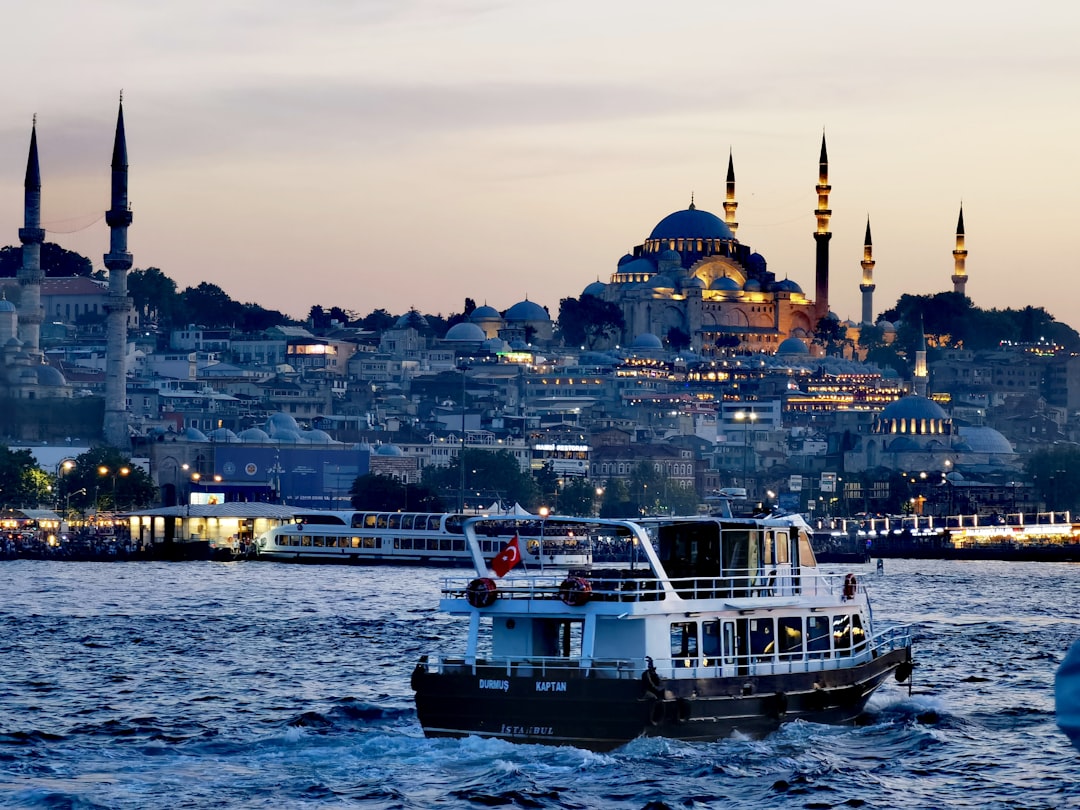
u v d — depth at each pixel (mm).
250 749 98938
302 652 153500
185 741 101938
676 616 94000
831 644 103125
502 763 90375
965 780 92062
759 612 98125
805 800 86062
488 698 93312
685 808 83750
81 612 197250
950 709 113750
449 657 96000
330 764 93562
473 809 83250
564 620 95375
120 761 95938
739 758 92125
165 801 85812
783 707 97688
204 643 161375
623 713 90875
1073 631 179250
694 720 93062
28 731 106438
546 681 92125
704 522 98500
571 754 91562
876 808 85750
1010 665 144125
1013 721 110750
